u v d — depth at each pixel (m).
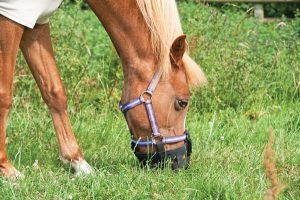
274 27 12.14
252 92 9.52
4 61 6.46
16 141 7.61
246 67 9.66
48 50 6.92
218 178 6.46
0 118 6.59
